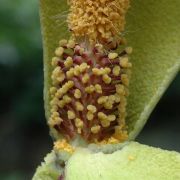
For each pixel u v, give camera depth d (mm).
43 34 159
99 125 155
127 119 160
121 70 157
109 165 147
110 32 155
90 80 154
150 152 149
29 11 411
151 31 163
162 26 162
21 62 453
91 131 155
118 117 157
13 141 540
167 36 161
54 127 158
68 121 157
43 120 514
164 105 492
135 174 145
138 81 162
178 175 145
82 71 154
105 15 154
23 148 542
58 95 156
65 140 158
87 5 154
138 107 161
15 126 528
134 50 164
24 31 413
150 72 162
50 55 161
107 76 154
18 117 514
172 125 490
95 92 154
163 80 160
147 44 163
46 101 159
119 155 150
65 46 158
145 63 163
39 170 156
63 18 161
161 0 161
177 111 495
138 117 160
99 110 155
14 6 410
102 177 145
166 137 459
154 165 147
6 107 516
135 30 164
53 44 161
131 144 153
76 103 155
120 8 155
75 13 155
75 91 154
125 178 145
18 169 539
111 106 155
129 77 158
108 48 157
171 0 160
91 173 146
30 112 503
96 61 155
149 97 161
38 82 479
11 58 419
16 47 413
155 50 162
